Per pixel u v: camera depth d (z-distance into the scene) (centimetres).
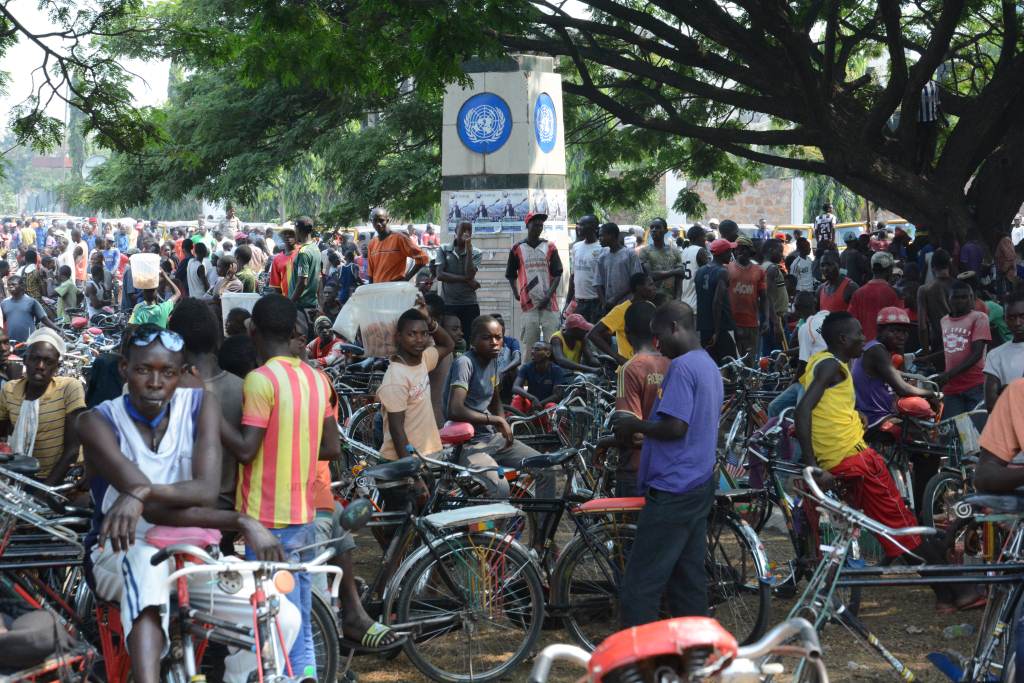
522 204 1459
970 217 1750
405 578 548
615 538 588
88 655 424
